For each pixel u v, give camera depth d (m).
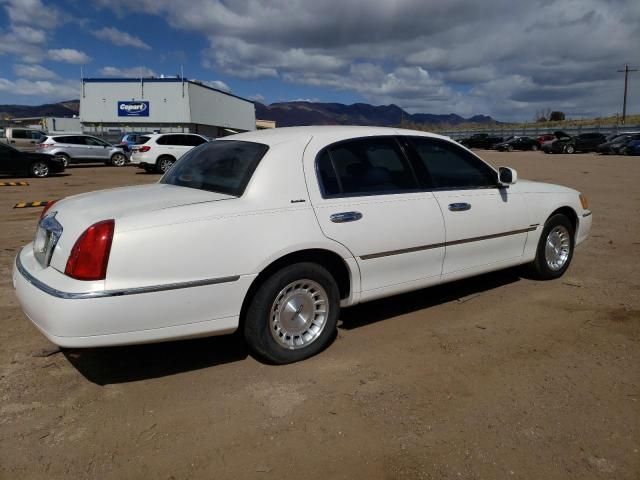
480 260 4.75
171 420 3.01
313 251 3.69
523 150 44.50
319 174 3.75
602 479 2.52
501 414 3.07
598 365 3.67
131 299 3.01
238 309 3.37
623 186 15.12
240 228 3.32
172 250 3.11
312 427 2.95
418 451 2.73
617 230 8.52
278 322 3.61
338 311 3.89
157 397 3.26
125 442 2.81
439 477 2.54
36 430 2.91
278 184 3.54
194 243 3.17
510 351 3.90
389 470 2.60
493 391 3.33
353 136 4.05
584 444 2.78
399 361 3.74
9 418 3.02
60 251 3.16
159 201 3.42
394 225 4.00
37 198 13.03
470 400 3.22
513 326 4.38
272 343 3.58
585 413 3.07
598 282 5.57
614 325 4.39
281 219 3.47
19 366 3.63
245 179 3.54
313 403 3.19
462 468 2.60
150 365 3.67
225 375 3.54
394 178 4.16
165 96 52.38
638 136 35.16
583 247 7.25
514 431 2.90
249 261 3.33
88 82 52.53
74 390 3.33
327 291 3.76
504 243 4.94
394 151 4.24
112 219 3.07
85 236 3.00
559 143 37.94
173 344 4.00
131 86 52.47
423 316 4.60
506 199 4.90
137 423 2.98
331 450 2.75
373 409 3.12
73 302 2.93
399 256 4.08
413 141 4.39
